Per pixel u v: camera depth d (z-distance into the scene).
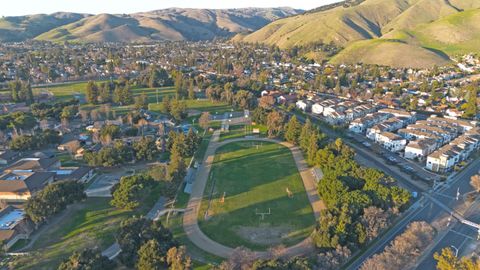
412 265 89.00
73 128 198.75
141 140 161.75
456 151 151.75
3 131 188.25
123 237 89.44
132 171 145.25
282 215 114.06
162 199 123.81
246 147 174.12
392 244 92.56
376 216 98.25
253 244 98.94
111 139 173.62
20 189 120.75
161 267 83.88
